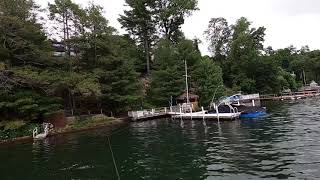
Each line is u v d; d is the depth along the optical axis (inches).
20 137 1450.5
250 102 2812.5
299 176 671.8
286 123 1464.1
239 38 3639.3
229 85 3555.6
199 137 1246.3
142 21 2842.0
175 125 1684.3
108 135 1450.5
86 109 2049.7
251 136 1184.8
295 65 5059.1
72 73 1785.2
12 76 1529.3
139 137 1341.0
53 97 1683.1
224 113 1782.7
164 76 2351.1
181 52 2598.4
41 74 1574.8
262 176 689.0
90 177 773.3
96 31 2011.6
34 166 917.2
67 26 1958.7
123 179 739.4
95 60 2026.3
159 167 823.1
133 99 2050.9
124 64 2094.0
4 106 1460.4
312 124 1371.8
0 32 1536.7
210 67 2588.6
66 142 1310.3
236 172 733.3
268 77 3572.8
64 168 875.4
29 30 1635.1
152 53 2967.5
